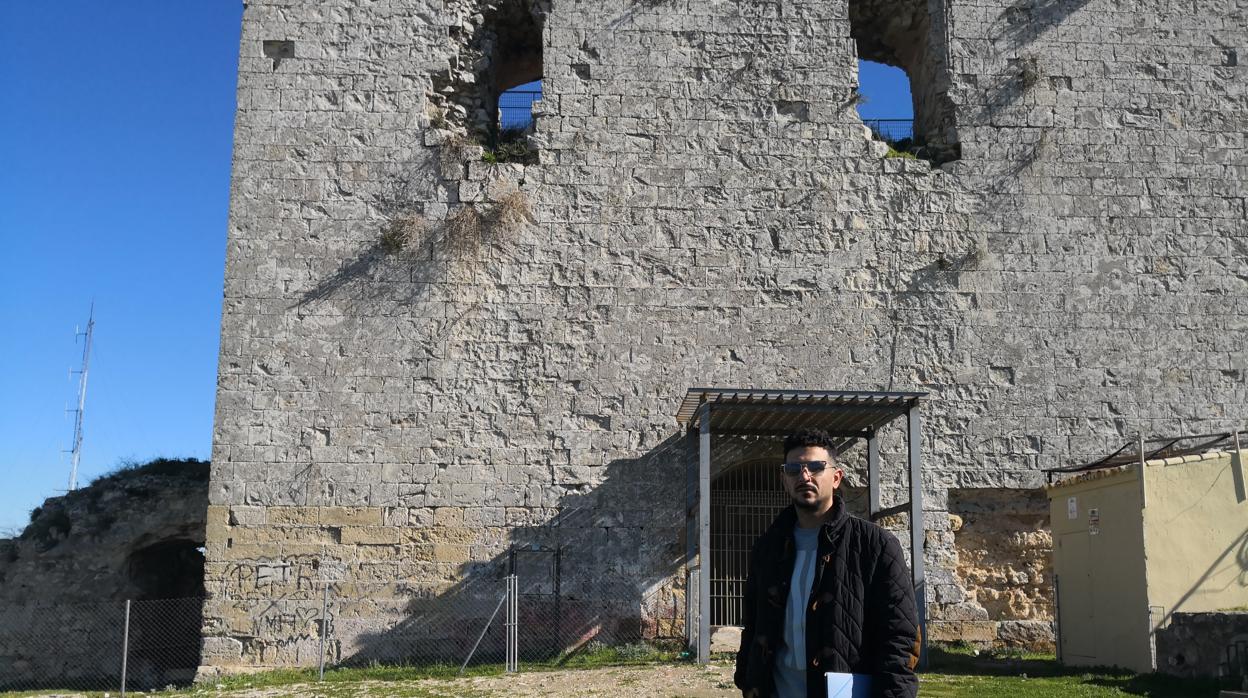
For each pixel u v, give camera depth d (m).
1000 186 20.53
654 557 18.91
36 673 21.91
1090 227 20.44
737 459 19.33
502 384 19.38
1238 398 19.89
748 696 5.82
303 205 19.77
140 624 22.69
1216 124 20.98
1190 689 13.23
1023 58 21.05
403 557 18.58
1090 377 19.84
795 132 20.59
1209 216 20.61
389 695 14.30
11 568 22.47
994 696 12.91
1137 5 21.38
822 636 5.58
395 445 18.98
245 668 17.94
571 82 20.52
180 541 23.33
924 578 18.27
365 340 19.31
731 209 20.20
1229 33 21.41
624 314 19.72
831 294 19.95
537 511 18.94
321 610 18.31
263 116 20.09
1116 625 15.70
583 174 20.19
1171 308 20.19
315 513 18.62
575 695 13.54
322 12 20.62
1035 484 19.41
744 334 19.73
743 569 19.44
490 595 18.52
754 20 20.98
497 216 19.89
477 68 21.09
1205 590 15.03
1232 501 15.42
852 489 19.42
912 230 20.30
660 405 19.41
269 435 18.84
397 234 19.66
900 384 19.67
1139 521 15.27
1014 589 19.41
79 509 22.95
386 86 20.44
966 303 20.05
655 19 20.84
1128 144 20.80
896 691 5.38
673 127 20.45
